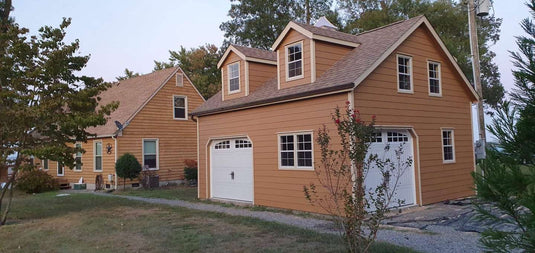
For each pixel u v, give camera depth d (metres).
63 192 20.31
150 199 16.19
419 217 10.45
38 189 21.27
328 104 11.16
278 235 8.58
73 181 23.17
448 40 23.80
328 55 12.61
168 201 15.48
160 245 7.99
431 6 26.31
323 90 11.02
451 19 25.77
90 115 11.46
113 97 24.69
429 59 13.43
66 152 11.62
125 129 20.67
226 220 10.55
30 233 9.65
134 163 19.66
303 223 10.16
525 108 3.19
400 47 12.36
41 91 11.25
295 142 12.14
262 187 13.34
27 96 10.85
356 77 10.62
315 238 8.16
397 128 11.91
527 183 2.90
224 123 15.12
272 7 30.95
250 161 14.04
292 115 12.25
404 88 12.48
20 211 13.35
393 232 8.85
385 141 11.78
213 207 13.55
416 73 12.88
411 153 12.53
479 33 27.25
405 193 12.15
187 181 22.48
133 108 21.56
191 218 11.05
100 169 21.47
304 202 11.77
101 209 13.28
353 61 12.04
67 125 11.09
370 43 12.91
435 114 13.36
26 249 8.14
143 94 22.53
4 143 11.30
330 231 9.02
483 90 27.30
